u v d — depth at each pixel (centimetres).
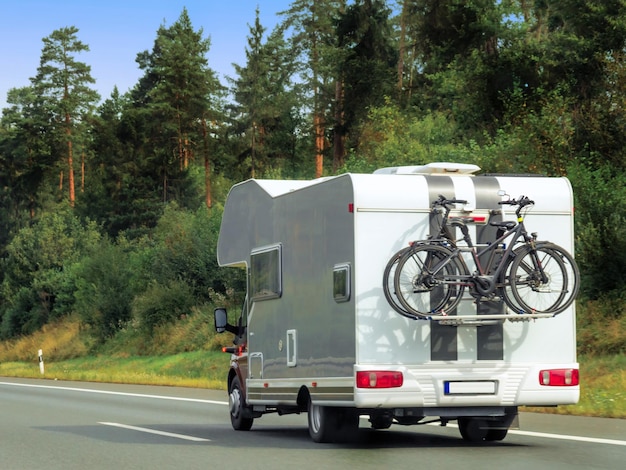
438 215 1162
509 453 1117
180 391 2634
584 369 2191
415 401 1140
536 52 3691
